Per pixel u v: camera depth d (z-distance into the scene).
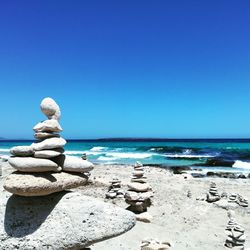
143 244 10.05
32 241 5.85
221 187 22.39
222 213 15.86
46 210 6.13
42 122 6.36
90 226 6.00
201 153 52.44
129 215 6.31
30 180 5.73
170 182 22.97
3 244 5.89
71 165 6.19
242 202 17.78
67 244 5.84
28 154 5.94
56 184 5.92
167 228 13.13
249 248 11.17
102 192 17.89
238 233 11.84
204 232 13.12
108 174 25.61
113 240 10.59
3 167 26.41
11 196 6.38
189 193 18.86
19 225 6.02
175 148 61.34
